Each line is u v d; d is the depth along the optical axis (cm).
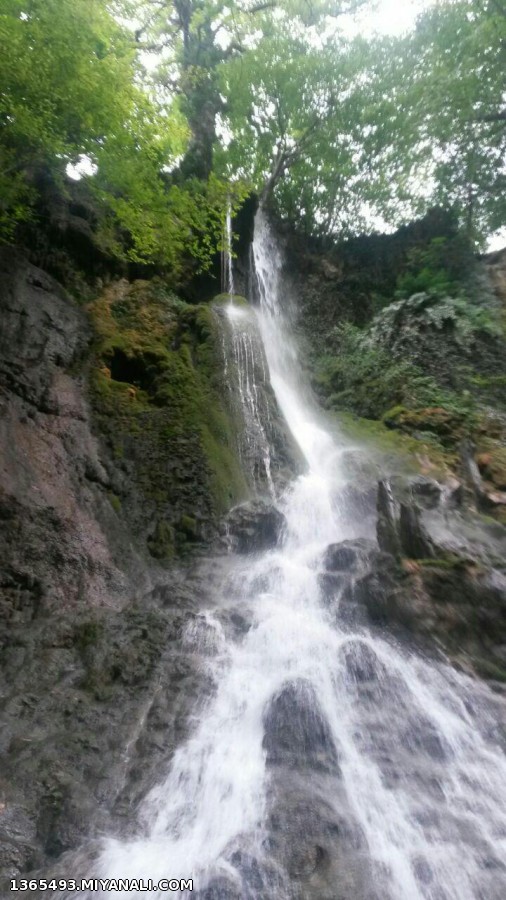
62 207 1116
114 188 1161
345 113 1722
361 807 367
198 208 1182
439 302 1345
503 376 1230
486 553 713
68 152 904
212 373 939
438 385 1230
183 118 1505
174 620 554
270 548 743
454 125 1602
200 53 1770
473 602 558
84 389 880
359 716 447
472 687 493
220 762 401
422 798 379
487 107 1571
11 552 603
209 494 777
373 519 847
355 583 595
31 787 364
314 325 1538
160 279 1205
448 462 1065
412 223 1644
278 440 957
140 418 859
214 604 609
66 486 720
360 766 402
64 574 621
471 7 1509
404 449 1084
